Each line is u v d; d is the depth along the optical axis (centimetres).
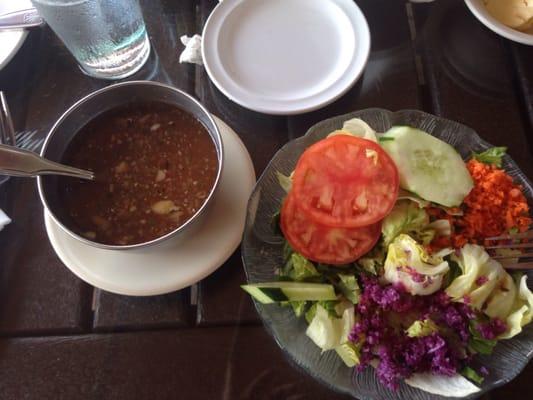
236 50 53
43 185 40
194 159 44
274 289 40
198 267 43
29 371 41
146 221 42
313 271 42
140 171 44
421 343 39
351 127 46
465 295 40
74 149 44
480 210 43
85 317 43
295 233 42
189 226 39
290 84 51
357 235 42
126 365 41
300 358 39
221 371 41
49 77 55
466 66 54
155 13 58
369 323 40
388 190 41
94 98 43
